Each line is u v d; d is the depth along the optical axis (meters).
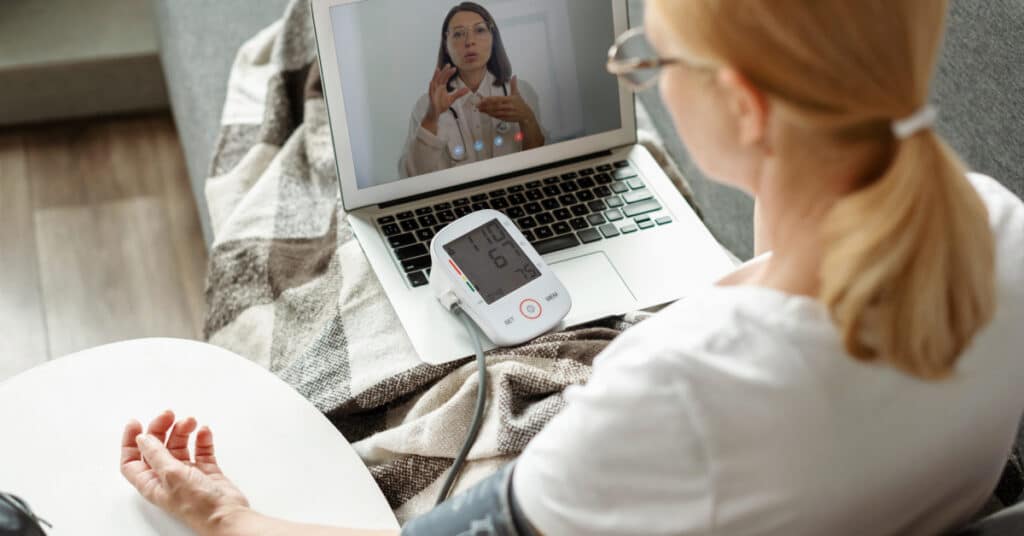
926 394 0.52
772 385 0.50
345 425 0.95
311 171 1.18
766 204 0.54
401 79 0.99
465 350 0.91
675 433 0.50
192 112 1.38
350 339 0.97
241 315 1.06
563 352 0.91
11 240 1.83
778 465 0.50
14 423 0.81
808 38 0.46
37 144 2.02
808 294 0.52
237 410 0.84
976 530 0.65
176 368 0.87
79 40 2.00
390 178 1.02
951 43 0.91
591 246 0.99
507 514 0.58
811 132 0.49
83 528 0.74
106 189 1.94
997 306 0.54
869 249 0.46
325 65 0.96
